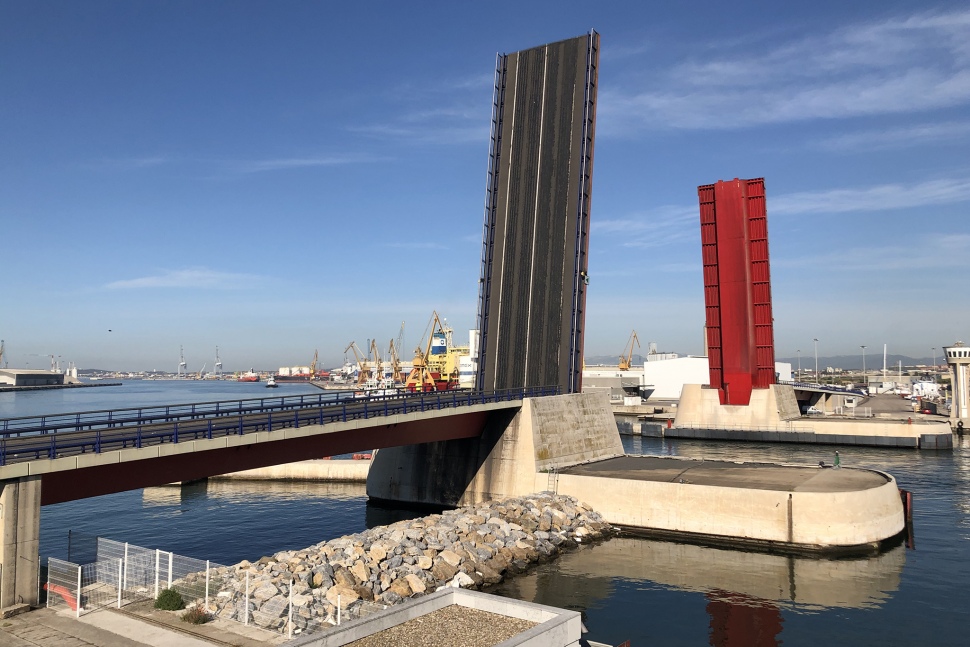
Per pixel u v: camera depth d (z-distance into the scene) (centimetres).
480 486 5053
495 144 5788
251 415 3519
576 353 5619
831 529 3828
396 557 3291
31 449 2414
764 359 8844
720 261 8469
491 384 5844
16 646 1888
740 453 8025
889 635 2702
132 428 2894
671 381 14375
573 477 4672
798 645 2608
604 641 2648
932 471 6625
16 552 2239
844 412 11338
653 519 4316
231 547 4069
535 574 3516
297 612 2284
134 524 4656
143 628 2028
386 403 4250
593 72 5397
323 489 6012
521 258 5659
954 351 9644
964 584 3309
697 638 2680
